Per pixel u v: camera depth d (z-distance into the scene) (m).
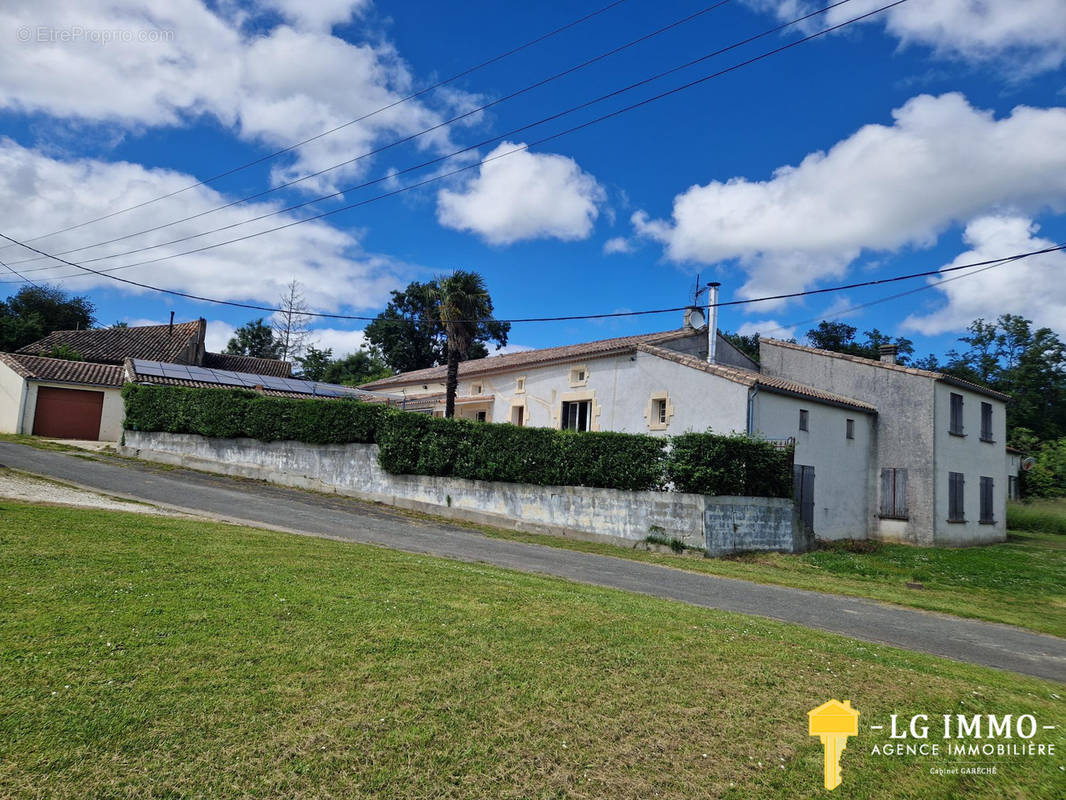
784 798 3.62
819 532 20.11
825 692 5.26
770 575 13.03
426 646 5.30
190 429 23.64
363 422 20.12
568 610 7.02
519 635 5.86
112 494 14.30
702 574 12.45
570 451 16.59
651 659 5.60
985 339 51.22
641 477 15.59
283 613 5.72
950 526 21.86
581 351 23.91
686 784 3.65
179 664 4.39
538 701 4.47
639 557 13.89
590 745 3.96
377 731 3.82
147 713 3.70
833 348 49.03
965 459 23.14
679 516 14.82
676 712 4.55
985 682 6.24
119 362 35.00
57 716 3.56
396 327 55.53
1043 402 48.53
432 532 14.50
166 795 3.05
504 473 17.45
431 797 3.27
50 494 12.63
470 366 29.66
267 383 30.98
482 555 11.93
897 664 6.42
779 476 16.95
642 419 20.94
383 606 6.34
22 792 2.93
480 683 4.66
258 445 22.09
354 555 9.30
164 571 6.76
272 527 12.47
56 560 6.68
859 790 3.79
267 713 3.88
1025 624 10.43
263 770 3.32
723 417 18.70
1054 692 6.26
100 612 5.20
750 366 26.30
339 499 18.81
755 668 5.65
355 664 4.75
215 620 5.32
